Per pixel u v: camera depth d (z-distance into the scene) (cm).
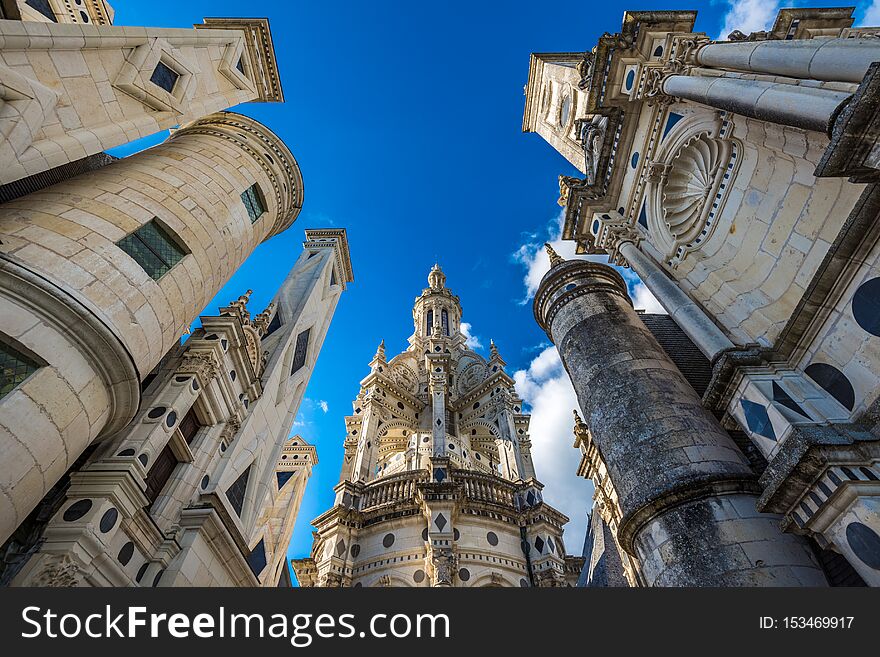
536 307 1595
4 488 627
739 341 1005
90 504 877
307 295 2017
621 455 1034
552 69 2589
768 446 785
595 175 1673
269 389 1620
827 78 745
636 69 1381
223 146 1388
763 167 1015
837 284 759
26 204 879
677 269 1290
